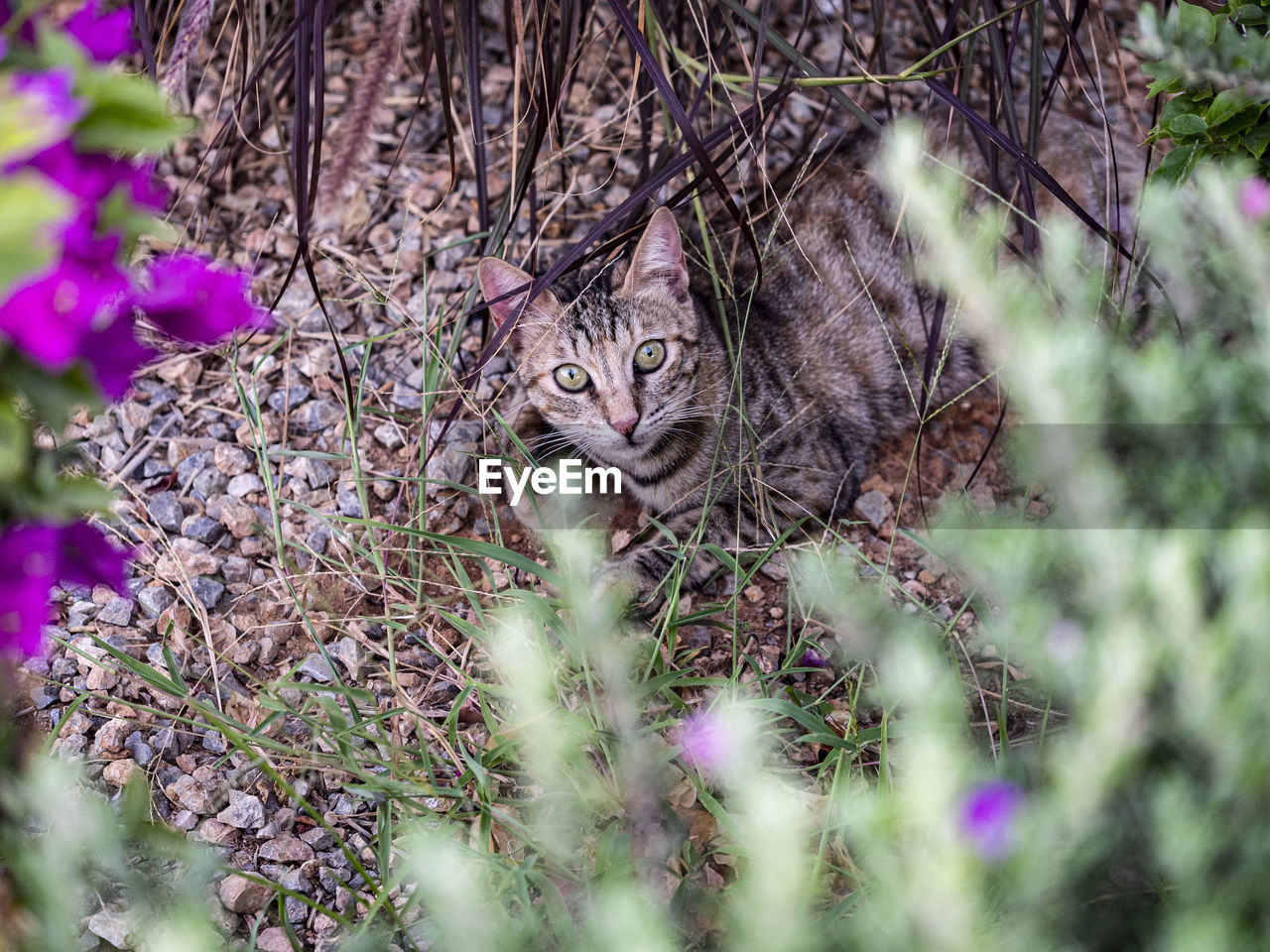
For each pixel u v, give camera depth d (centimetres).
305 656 103
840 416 114
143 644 102
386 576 103
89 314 68
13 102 61
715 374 110
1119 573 81
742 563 108
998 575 83
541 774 89
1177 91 96
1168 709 83
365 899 91
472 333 117
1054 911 82
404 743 99
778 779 95
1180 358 88
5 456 69
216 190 122
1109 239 101
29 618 75
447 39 127
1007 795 76
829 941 85
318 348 115
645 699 99
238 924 93
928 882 69
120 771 97
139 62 114
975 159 115
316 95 99
